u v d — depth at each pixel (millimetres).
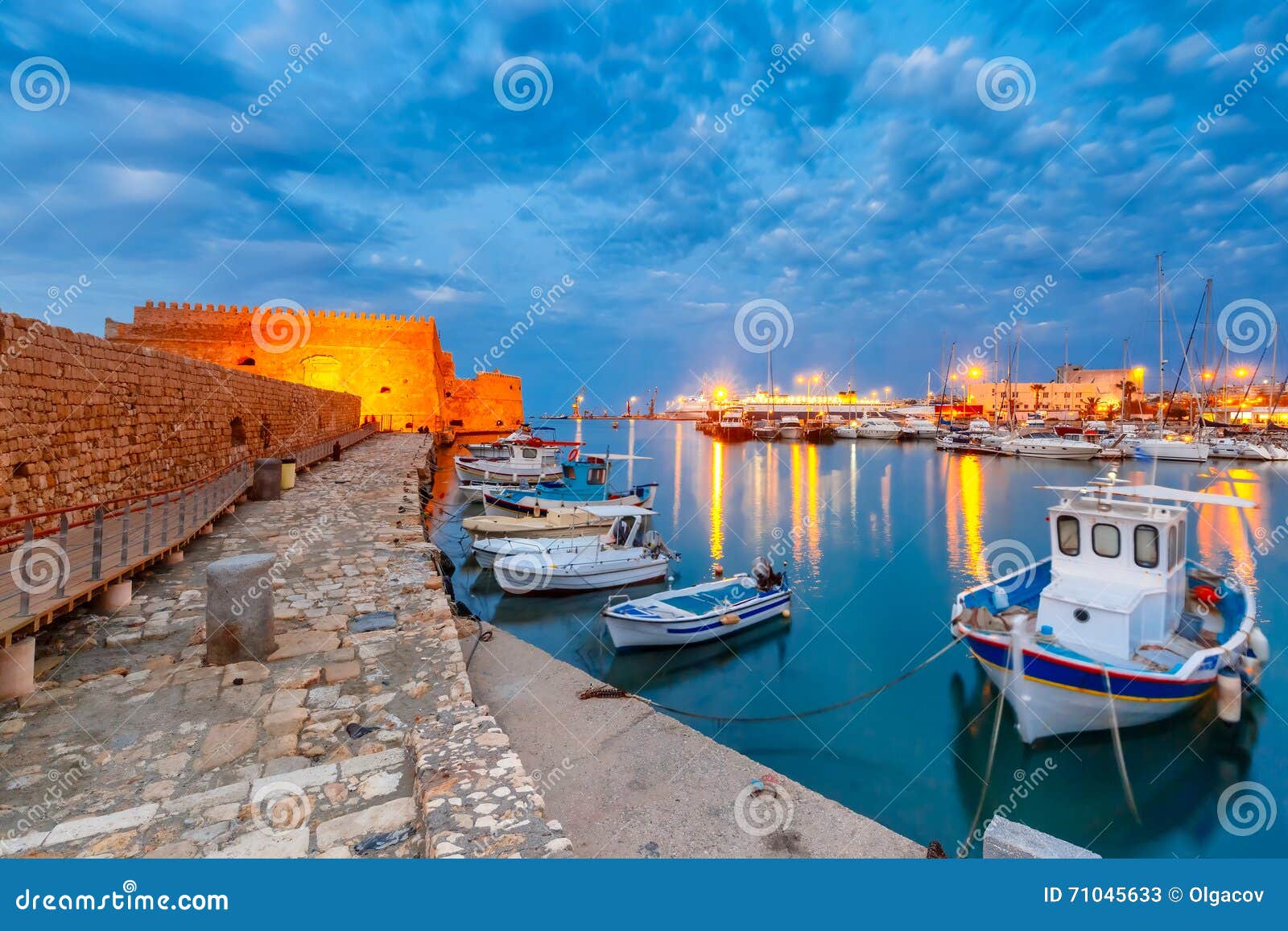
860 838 5473
